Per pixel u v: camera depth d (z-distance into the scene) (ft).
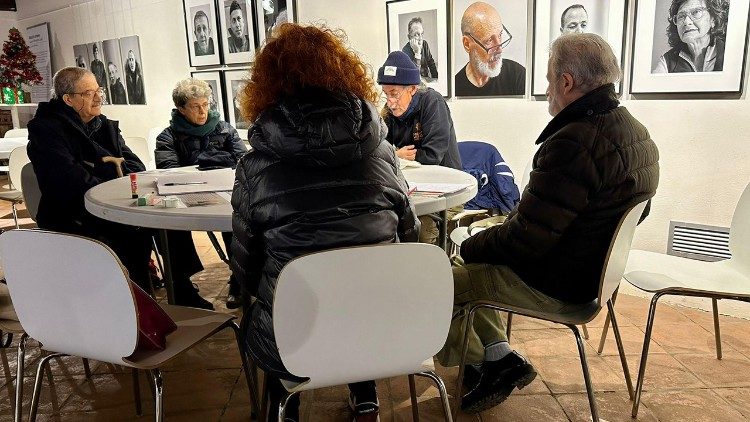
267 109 4.16
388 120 10.05
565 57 5.46
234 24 15.65
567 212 5.18
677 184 9.54
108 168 9.11
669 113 9.39
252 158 4.25
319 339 4.00
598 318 9.18
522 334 8.66
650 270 6.84
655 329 8.73
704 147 9.15
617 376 7.34
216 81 16.81
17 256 4.40
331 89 4.13
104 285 4.23
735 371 7.39
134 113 20.43
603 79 5.36
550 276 5.62
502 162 10.50
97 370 7.82
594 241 5.43
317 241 4.07
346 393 7.04
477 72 11.69
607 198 5.24
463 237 8.42
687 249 9.60
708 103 8.97
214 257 13.21
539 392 6.99
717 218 9.22
